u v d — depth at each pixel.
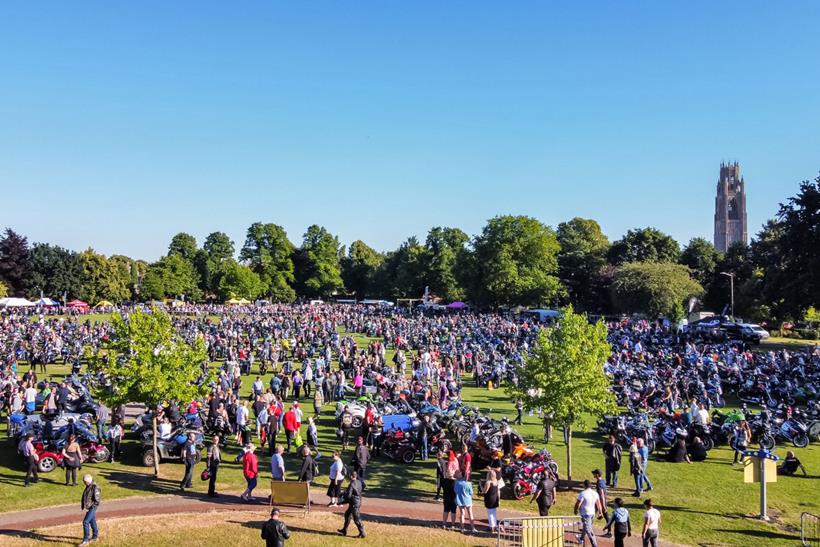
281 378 38.00
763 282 69.56
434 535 18.28
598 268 119.12
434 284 138.00
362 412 31.31
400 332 67.75
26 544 16.70
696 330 72.69
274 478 21.27
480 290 110.44
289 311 111.25
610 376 30.20
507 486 22.67
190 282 155.88
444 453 26.39
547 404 23.47
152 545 16.94
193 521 18.78
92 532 17.20
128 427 29.88
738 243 110.44
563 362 23.34
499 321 80.56
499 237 107.69
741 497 22.36
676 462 26.91
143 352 23.38
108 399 23.55
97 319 95.94
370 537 17.91
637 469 22.47
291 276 164.50
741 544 18.30
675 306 82.25
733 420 29.55
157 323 24.20
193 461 22.11
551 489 19.42
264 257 164.12
